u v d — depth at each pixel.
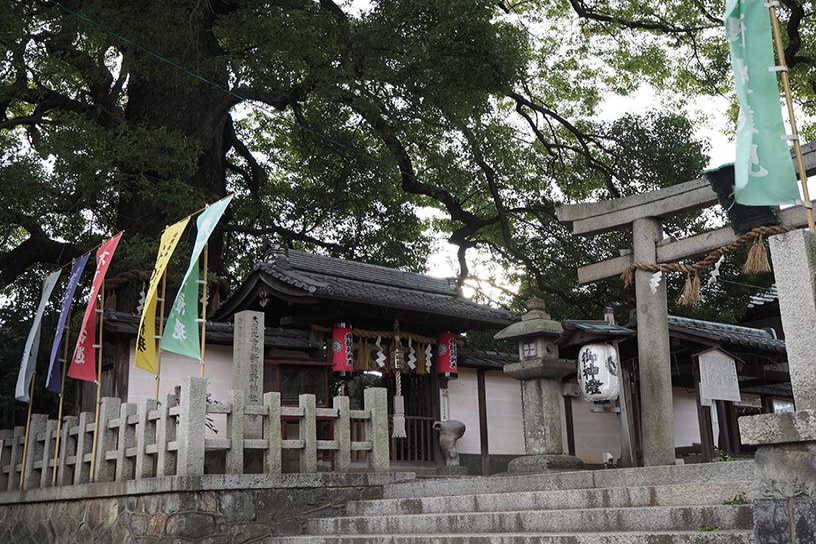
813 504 4.87
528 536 6.86
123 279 13.72
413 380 14.70
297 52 16.00
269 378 12.71
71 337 14.16
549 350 12.51
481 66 16.80
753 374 13.88
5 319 16.98
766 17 6.19
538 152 25.30
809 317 5.24
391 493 10.34
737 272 20.14
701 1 21.67
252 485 9.48
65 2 15.81
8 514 12.24
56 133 13.96
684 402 16.41
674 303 20.58
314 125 19.73
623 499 7.55
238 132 23.91
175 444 9.33
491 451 15.00
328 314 13.17
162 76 16.50
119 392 12.01
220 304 14.48
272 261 13.46
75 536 10.55
